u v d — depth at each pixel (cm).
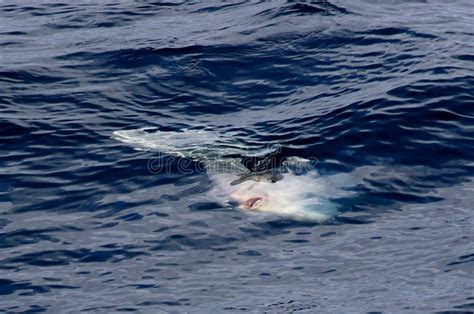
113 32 8800
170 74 7612
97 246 5112
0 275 4828
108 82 7500
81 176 5941
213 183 5794
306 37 8219
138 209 5512
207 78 7525
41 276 4822
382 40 8075
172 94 7269
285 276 4788
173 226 5306
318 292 4619
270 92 7244
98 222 5381
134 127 6656
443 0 9544
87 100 7125
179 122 6750
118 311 4491
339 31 8306
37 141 6419
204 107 7031
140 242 5141
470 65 7425
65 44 8456
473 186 5716
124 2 9794
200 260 4969
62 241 5172
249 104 7069
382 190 5672
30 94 7219
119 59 7956
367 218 5369
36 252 5056
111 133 6550
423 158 6047
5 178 5922
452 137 6281
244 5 9394
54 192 5750
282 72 7562
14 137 6475
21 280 4784
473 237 5097
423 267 4819
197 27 8794
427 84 7006
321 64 7662
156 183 5822
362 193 5631
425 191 5672
